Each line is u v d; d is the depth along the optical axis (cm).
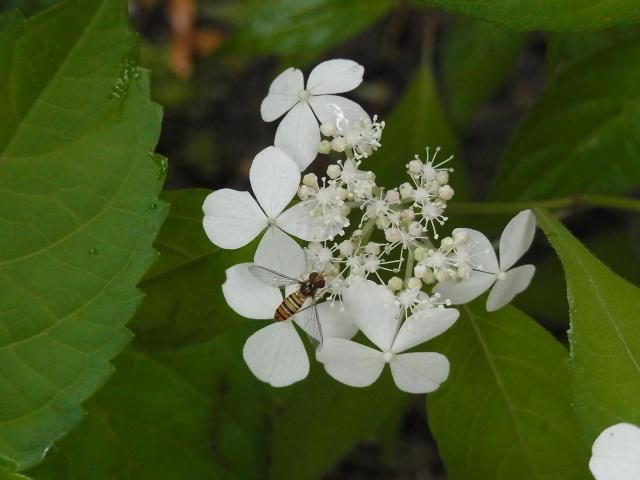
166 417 34
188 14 50
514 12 29
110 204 28
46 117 28
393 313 28
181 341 31
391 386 33
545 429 30
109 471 33
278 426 33
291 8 37
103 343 28
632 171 34
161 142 50
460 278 29
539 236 44
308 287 28
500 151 50
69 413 28
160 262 30
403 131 39
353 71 30
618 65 33
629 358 27
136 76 28
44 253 28
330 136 31
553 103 34
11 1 38
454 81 43
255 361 29
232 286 29
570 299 28
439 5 29
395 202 29
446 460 30
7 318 28
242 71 52
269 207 29
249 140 51
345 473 45
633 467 26
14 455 28
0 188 28
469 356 30
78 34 28
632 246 41
